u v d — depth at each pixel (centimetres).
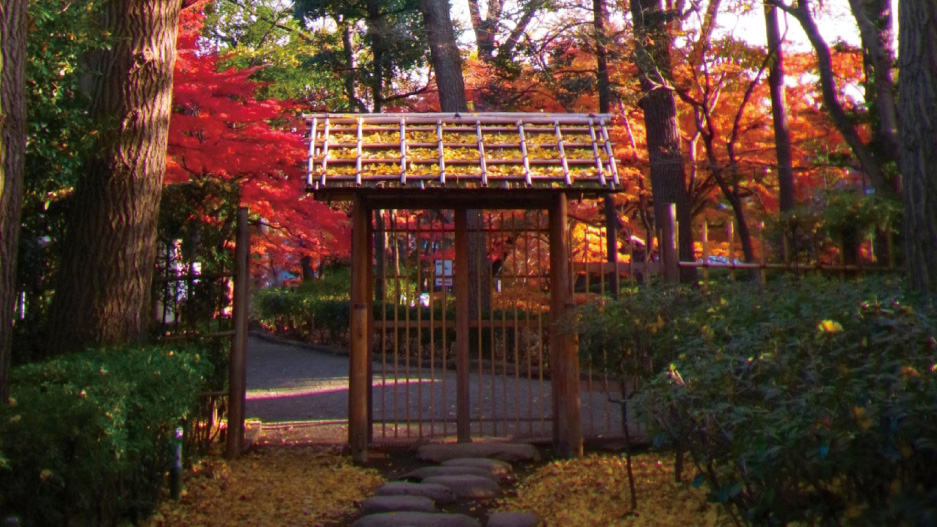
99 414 369
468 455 739
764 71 1636
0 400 381
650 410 311
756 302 471
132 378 450
